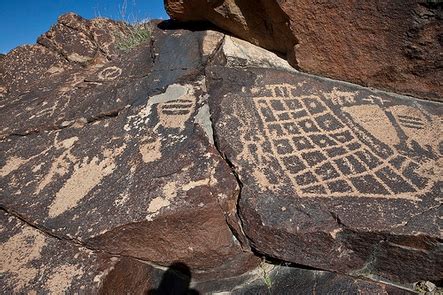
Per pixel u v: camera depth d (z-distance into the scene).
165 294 1.99
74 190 2.16
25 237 2.04
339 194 1.83
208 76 2.58
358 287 1.74
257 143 2.09
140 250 1.93
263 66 2.73
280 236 1.78
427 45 2.24
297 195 1.84
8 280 1.84
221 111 2.24
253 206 1.83
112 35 4.52
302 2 2.35
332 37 2.43
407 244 1.66
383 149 2.08
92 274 1.82
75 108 2.83
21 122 2.85
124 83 2.92
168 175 2.02
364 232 1.68
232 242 1.95
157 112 2.49
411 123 2.25
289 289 1.84
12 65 4.24
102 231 1.88
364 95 2.47
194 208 1.87
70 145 2.51
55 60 4.30
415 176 1.91
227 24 2.87
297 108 2.34
